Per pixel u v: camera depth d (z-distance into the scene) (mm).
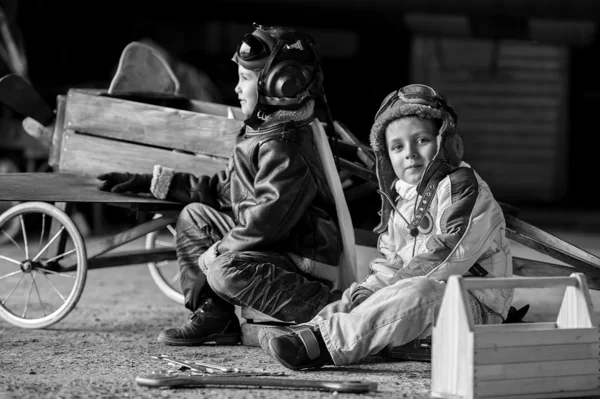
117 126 6312
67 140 6441
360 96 22422
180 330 5414
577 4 16312
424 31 18234
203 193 5609
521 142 23656
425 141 4742
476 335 3695
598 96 23547
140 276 9469
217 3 17781
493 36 18109
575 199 23828
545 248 5625
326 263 5184
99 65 17891
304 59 5184
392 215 4926
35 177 6098
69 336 5762
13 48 13227
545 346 3850
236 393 4012
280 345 4418
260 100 5145
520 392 3797
